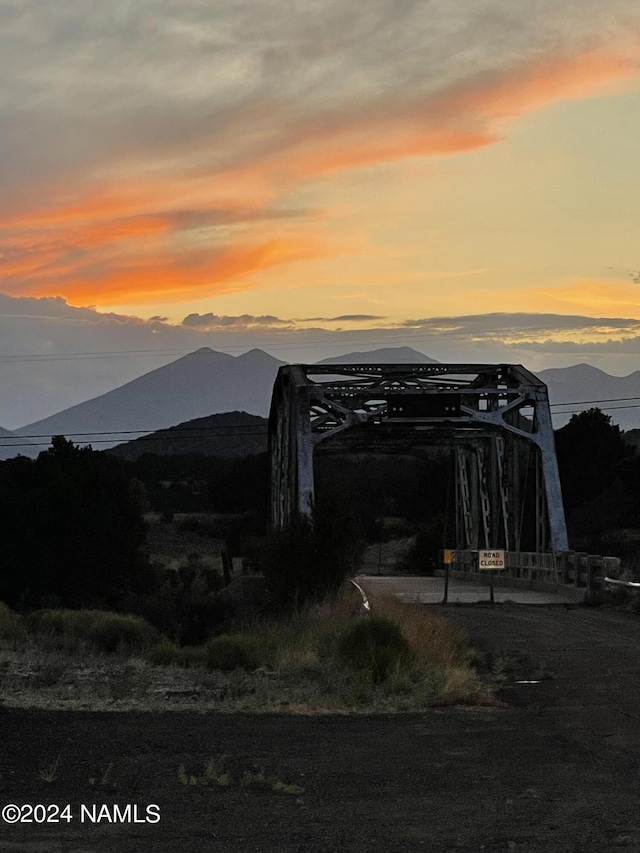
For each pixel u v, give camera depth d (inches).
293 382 1782.7
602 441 3090.6
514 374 1838.1
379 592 1173.1
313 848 284.8
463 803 336.2
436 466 3516.2
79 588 1888.5
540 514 1742.1
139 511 2055.9
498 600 1376.7
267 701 537.3
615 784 362.6
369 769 386.0
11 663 683.4
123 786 352.2
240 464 4079.7
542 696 571.5
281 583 1332.4
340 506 1364.4
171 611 1502.2
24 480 1985.7
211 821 311.6
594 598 1274.6
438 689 568.1
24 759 389.4
